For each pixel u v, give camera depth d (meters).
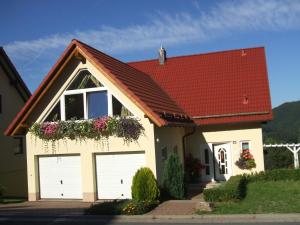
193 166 23.14
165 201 16.36
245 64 26.41
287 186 18.70
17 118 19.22
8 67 26.23
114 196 18.12
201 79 26.06
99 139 18.20
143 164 17.80
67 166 18.95
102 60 19.27
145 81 23.23
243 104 23.28
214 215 13.20
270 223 12.13
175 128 21.34
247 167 22.67
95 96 18.64
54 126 18.73
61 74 18.95
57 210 15.87
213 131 23.42
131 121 17.58
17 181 26.66
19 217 14.79
